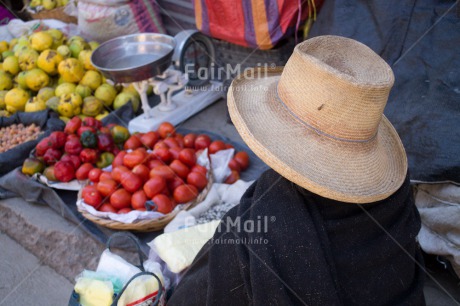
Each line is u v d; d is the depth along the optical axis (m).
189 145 2.89
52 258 2.63
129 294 1.66
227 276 1.32
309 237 1.21
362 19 2.40
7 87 3.80
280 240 1.22
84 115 3.47
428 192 2.02
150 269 1.79
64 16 4.54
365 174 1.25
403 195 1.29
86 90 3.51
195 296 1.48
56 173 2.66
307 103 1.24
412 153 1.99
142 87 3.27
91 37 4.00
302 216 1.23
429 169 1.92
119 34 3.91
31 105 3.46
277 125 1.29
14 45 4.16
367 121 1.23
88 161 2.72
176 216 2.26
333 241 1.25
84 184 2.64
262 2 2.76
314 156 1.24
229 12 2.92
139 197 2.35
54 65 3.59
